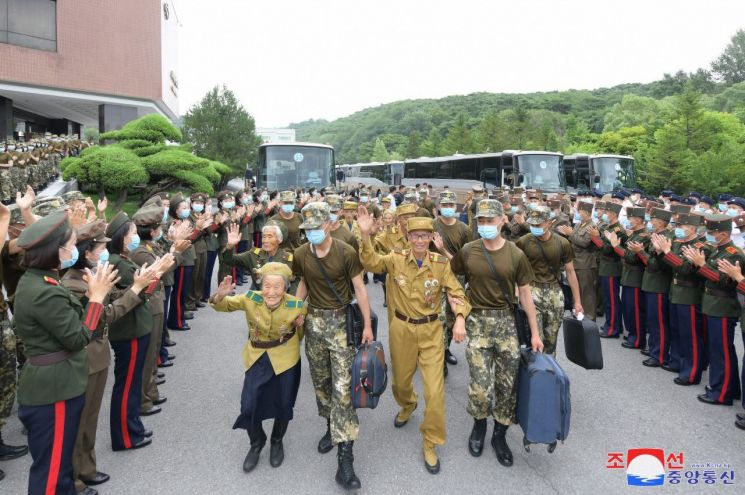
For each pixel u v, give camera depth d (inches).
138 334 155.6
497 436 157.5
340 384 145.6
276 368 146.0
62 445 115.6
